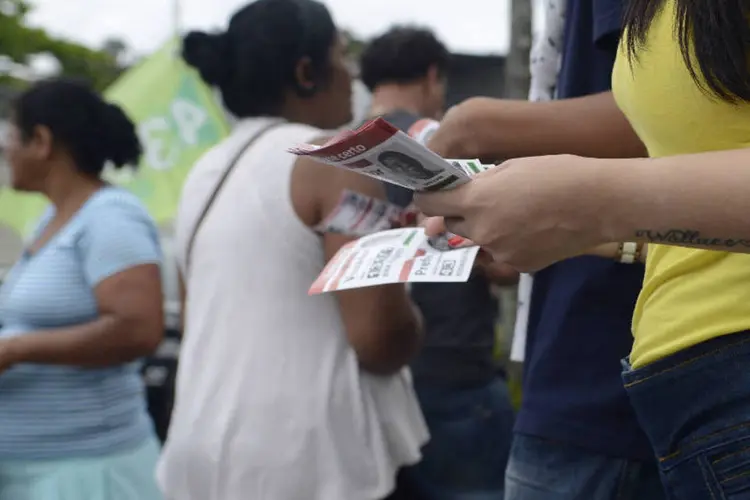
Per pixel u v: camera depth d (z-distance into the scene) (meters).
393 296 1.78
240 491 1.78
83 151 2.47
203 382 1.83
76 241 2.35
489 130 1.39
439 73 2.89
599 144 1.37
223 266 1.86
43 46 13.16
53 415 2.33
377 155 0.91
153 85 5.30
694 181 0.86
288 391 1.78
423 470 2.81
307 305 1.81
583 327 1.38
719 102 0.92
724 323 0.95
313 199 1.80
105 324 2.29
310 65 2.01
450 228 1.00
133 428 2.47
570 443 1.37
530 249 0.92
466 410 2.83
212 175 1.96
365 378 1.86
